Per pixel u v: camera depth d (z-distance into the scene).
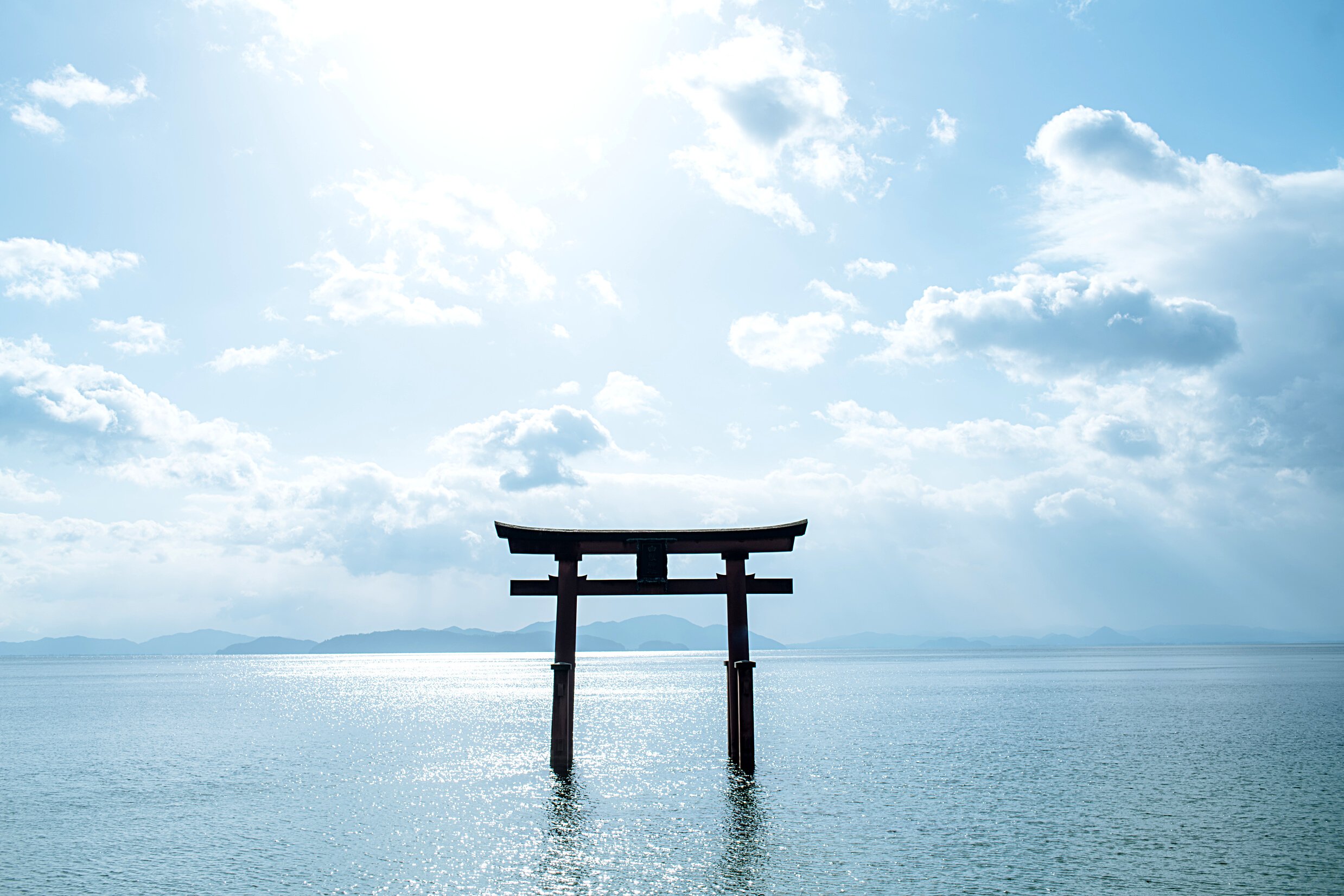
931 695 93.44
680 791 31.73
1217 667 172.38
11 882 21.00
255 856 23.19
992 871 21.30
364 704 87.94
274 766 40.62
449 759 42.19
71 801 31.69
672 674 169.50
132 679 172.75
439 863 22.22
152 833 26.17
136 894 19.98
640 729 55.91
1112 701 79.19
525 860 22.48
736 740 31.12
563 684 29.30
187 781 36.28
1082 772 36.25
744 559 29.73
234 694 112.25
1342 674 135.62
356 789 33.47
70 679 170.12
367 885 20.50
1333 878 20.61
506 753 44.28
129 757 44.72
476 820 27.28
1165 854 22.77
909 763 39.25
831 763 39.56
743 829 25.73
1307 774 35.44
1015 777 35.00
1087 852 23.02
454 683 141.50
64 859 23.11
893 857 22.55
